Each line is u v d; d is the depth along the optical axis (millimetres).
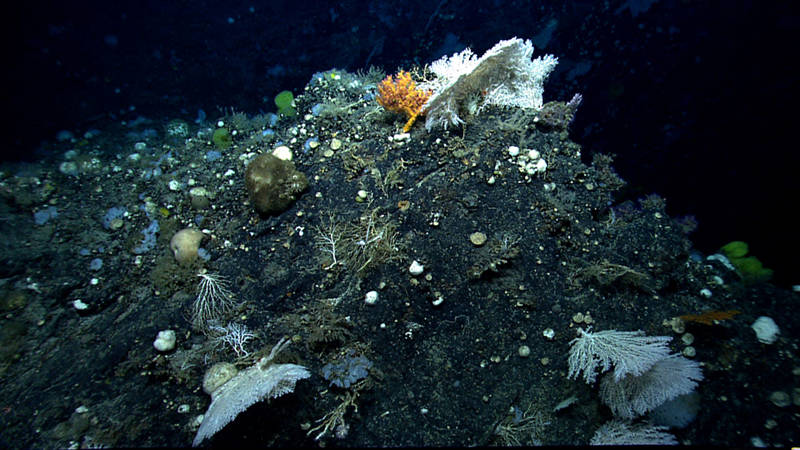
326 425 1104
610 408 1123
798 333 1206
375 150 1515
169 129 2217
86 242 1516
